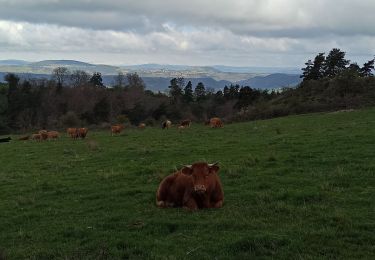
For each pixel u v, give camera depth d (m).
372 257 8.16
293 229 9.81
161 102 118.19
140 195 14.38
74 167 22.36
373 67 102.38
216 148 24.98
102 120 101.75
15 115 108.62
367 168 15.90
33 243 10.09
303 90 82.31
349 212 10.88
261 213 11.20
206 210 11.77
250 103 107.81
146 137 38.88
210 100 130.25
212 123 46.25
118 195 14.63
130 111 108.62
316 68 107.25
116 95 125.75
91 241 9.89
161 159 22.52
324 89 78.81
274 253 8.47
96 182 17.38
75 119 94.00
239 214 11.17
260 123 48.09
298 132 31.33
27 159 28.02
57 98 117.50
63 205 13.94
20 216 12.72
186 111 115.50
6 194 16.59
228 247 8.90
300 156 19.58
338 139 24.20
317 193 12.68
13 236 10.76
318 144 22.91
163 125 54.31
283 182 14.78
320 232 9.41
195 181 11.30
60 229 11.03
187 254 8.68
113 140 38.03
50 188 17.06
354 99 67.56
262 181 15.11
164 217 11.34
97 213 12.52
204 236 9.70
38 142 41.75
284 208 11.40
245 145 25.48
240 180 15.49
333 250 8.55
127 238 9.87
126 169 20.02
